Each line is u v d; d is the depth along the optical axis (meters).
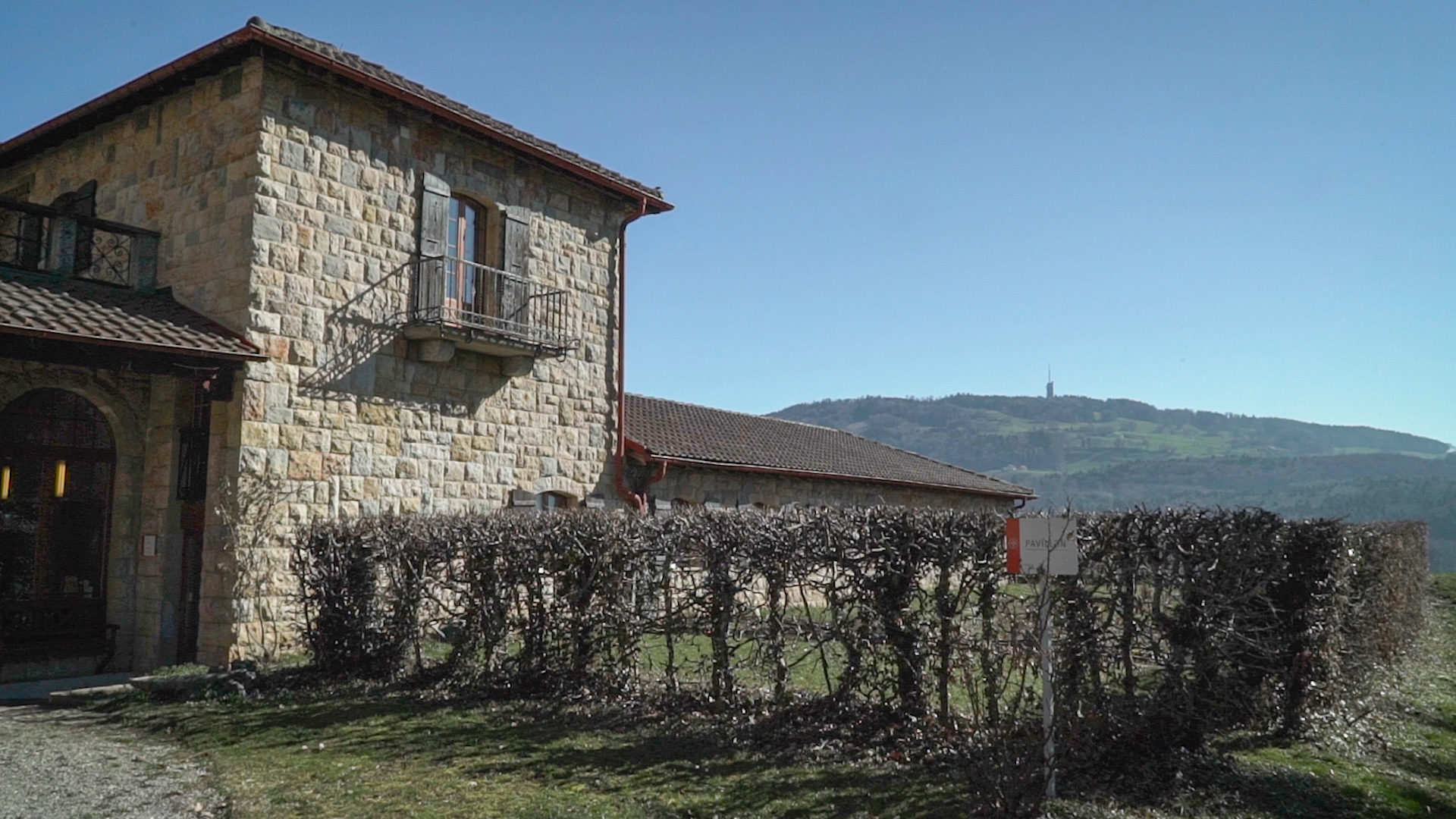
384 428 12.94
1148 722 6.39
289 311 11.94
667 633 8.28
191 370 11.30
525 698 8.82
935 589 6.91
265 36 11.41
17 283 11.27
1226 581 6.61
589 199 16.31
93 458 12.17
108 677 11.56
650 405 20.84
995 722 6.46
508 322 14.20
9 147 14.69
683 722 7.74
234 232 11.83
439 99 13.66
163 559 11.94
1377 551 10.15
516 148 14.51
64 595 11.79
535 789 6.27
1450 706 9.68
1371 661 9.62
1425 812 6.07
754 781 6.28
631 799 6.02
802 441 23.56
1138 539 6.57
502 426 14.59
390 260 13.14
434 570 9.88
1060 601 6.39
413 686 9.62
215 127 12.30
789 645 7.68
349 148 12.74
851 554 7.26
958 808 5.68
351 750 7.47
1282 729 7.58
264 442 11.60
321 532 10.59
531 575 9.06
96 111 13.48
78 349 10.41
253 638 11.34
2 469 11.38
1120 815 5.58
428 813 5.88
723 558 7.89
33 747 7.96
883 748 6.81
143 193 13.14
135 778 6.95
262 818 5.90
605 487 16.30
